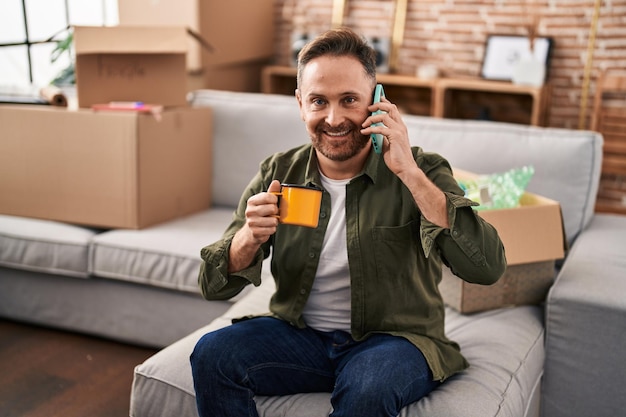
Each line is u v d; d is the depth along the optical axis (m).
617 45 4.05
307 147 1.69
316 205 1.43
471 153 2.45
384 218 1.56
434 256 1.61
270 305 1.69
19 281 2.70
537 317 1.97
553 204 1.99
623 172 3.73
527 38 4.23
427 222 1.48
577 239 2.30
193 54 3.87
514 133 2.44
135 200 2.56
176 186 2.76
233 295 1.61
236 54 4.27
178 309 2.45
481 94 4.48
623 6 3.99
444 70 4.53
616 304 1.79
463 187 2.03
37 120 2.64
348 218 1.57
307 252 1.59
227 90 4.35
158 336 2.51
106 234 2.56
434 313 1.59
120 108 2.61
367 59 1.47
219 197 2.97
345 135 1.48
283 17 4.80
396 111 1.47
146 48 2.68
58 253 2.55
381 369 1.40
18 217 2.75
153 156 2.61
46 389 2.30
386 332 1.56
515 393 1.60
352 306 1.56
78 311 2.63
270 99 2.91
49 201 2.69
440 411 1.45
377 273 1.55
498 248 1.48
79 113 2.58
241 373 1.48
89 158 2.60
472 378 1.59
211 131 2.95
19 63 3.68
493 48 4.33
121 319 2.56
